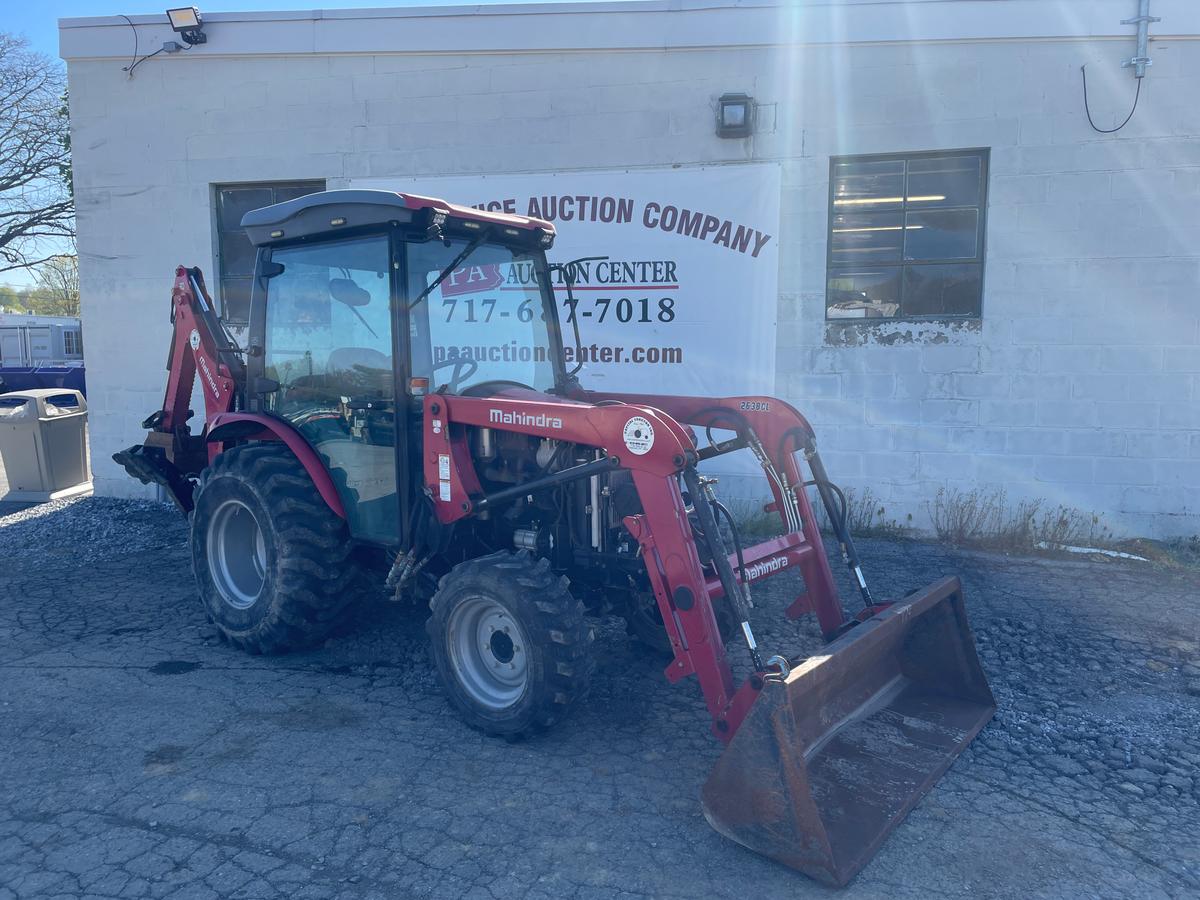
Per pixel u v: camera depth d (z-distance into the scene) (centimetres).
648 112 783
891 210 760
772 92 759
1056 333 733
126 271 898
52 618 560
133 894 288
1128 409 729
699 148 777
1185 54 693
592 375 815
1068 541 736
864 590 429
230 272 897
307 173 856
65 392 941
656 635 483
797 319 774
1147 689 465
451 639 407
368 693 452
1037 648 519
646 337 801
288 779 362
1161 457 727
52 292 4088
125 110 880
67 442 930
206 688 454
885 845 321
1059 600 604
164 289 894
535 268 508
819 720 370
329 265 464
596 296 806
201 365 582
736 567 384
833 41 742
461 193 826
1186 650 517
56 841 317
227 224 893
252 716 421
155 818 332
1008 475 754
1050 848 320
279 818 333
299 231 458
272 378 505
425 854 312
